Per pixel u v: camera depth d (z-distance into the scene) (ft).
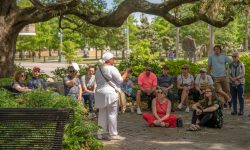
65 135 22.80
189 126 35.68
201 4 52.54
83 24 63.67
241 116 41.32
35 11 51.44
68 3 48.29
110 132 30.35
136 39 180.45
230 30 180.86
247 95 57.77
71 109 16.81
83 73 51.70
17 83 36.63
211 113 34.50
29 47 186.29
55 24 180.65
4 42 51.72
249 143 29.30
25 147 16.37
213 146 28.37
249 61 61.11
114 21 50.70
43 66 139.54
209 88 34.65
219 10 52.54
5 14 51.44
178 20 52.34
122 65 56.49
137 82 49.06
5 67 52.01
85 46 165.48
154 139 30.68
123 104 43.09
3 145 16.42
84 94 41.50
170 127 35.40
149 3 50.16
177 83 46.19
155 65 56.70
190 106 47.09
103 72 29.84
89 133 24.53
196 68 56.90
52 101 25.36
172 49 192.13
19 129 16.49
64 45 156.35
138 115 42.14
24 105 25.12
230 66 42.32
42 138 16.34
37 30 180.75
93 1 52.34
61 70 58.23
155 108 36.01
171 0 49.60
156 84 44.96
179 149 27.53
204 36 175.52
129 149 27.55
